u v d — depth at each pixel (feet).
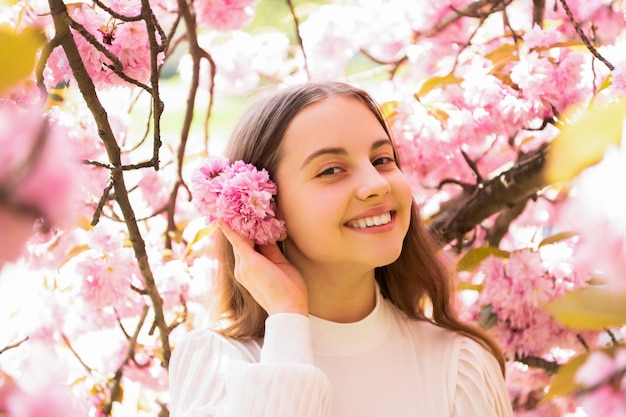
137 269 5.62
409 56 6.82
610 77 4.39
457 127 5.83
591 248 1.05
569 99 5.40
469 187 6.07
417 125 5.87
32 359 2.00
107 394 5.74
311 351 3.77
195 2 6.71
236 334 4.25
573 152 1.06
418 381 4.00
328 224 3.80
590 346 5.52
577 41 5.43
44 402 1.84
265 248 4.11
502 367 4.33
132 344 5.66
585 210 1.06
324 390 3.59
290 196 3.93
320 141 3.85
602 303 1.21
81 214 5.32
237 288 4.44
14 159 0.95
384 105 6.01
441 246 5.92
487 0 6.44
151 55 3.87
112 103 6.42
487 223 6.63
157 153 4.04
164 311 5.84
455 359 4.01
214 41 7.71
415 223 4.51
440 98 6.11
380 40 7.07
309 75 6.77
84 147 5.41
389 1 7.04
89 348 6.01
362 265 3.86
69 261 5.54
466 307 5.87
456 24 6.76
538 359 5.68
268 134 4.03
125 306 5.81
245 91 7.57
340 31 7.10
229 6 6.70
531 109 5.43
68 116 5.35
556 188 6.01
